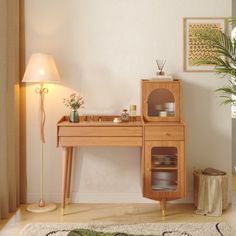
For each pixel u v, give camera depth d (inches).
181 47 170.4
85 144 153.6
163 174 157.3
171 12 169.6
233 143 239.5
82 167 173.6
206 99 171.9
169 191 154.7
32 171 173.6
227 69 135.9
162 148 156.2
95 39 170.7
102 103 172.1
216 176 157.2
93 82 171.6
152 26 170.1
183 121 157.9
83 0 169.6
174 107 163.3
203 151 173.5
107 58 171.0
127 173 173.5
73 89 171.8
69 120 162.4
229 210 163.2
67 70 171.2
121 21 170.2
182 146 153.3
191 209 164.4
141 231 136.0
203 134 173.0
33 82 171.0
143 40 170.6
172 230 137.2
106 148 173.0
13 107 155.1
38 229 137.6
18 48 164.2
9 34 153.3
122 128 153.4
